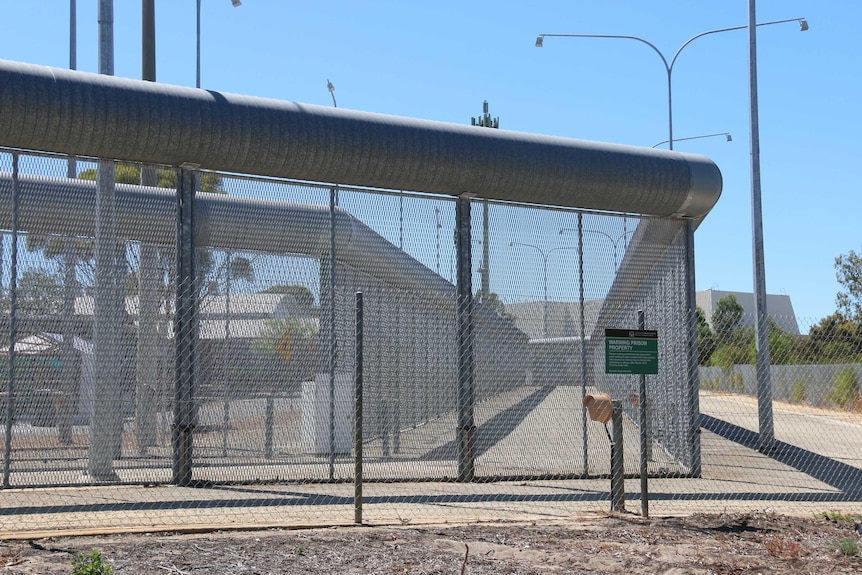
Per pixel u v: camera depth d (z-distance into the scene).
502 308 12.39
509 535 7.92
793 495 11.45
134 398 11.97
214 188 11.53
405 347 12.56
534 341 12.56
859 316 39.97
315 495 10.23
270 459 11.87
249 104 11.11
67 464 11.66
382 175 11.75
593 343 12.88
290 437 12.12
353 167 11.55
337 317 12.24
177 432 10.80
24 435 11.55
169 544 7.13
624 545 7.61
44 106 10.02
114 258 11.31
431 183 11.99
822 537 8.39
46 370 11.52
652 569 6.75
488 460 12.23
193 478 11.03
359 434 8.30
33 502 9.34
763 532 8.53
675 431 13.17
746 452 16.27
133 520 8.29
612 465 9.47
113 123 10.34
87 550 6.82
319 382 12.41
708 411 24.56
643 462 9.08
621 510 9.39
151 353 11.96
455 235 12.29
